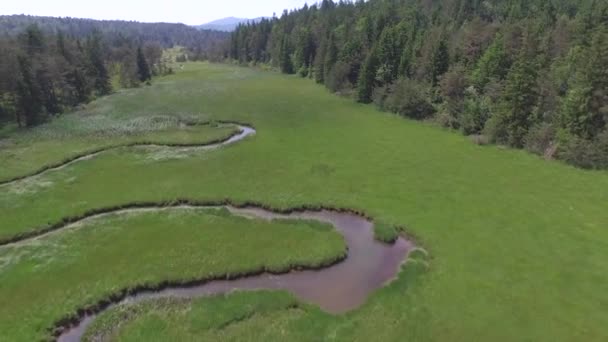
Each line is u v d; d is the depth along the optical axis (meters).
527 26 72.88
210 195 42.38
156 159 52.88
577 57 56.31
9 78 71.44
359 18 133.38
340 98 92.56
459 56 78.00
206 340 23.55
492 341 23.44
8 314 25.56
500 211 38.31
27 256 31.66
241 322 25.12
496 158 52.09
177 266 30.50
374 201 41.12
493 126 57.53
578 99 50.03
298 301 27.05
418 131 65.00
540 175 46.44
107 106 84.44
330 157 53.47
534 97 55.72
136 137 61.69
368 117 74.62
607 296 26.86
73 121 71.31
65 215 37.75
